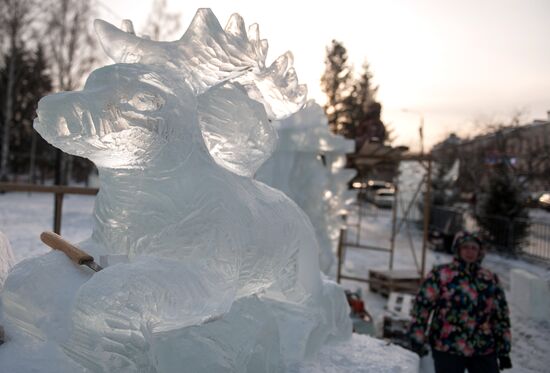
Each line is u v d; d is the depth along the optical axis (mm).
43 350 1576
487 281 3172
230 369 1663
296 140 5785
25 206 14586
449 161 20312
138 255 1632
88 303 1308
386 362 2230
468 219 15430
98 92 1396
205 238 1602
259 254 1762
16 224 9938
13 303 1569
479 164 19125
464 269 3195
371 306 7402
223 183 1681
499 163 16516
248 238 1711
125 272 1373
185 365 1604
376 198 24562
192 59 1697
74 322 1342
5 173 21375
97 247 1706
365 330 5180
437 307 3213
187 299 1432
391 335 5414
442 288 3193
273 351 1849
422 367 3588
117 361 1369
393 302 6617
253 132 1819
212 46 1686
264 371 1791
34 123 1417
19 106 26859
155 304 1366
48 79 26500
